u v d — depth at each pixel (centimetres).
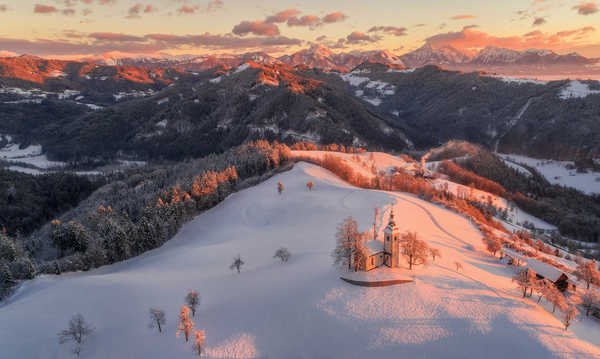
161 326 7056
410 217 14425
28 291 9756
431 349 5922
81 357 6425
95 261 12056
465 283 7962
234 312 7350
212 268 10031
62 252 14325
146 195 19638
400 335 6200
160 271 10062
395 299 7088
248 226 14975
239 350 6297
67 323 7200
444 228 13875
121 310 7600
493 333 6184
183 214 16000
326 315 6781
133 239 13275
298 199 16912
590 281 9775
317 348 6247
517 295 7819
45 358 6419
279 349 6338
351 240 8069
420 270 8375
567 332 6512
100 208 16925
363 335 6278
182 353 6309
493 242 11306
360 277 7738
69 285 8725
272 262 9981
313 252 10175
